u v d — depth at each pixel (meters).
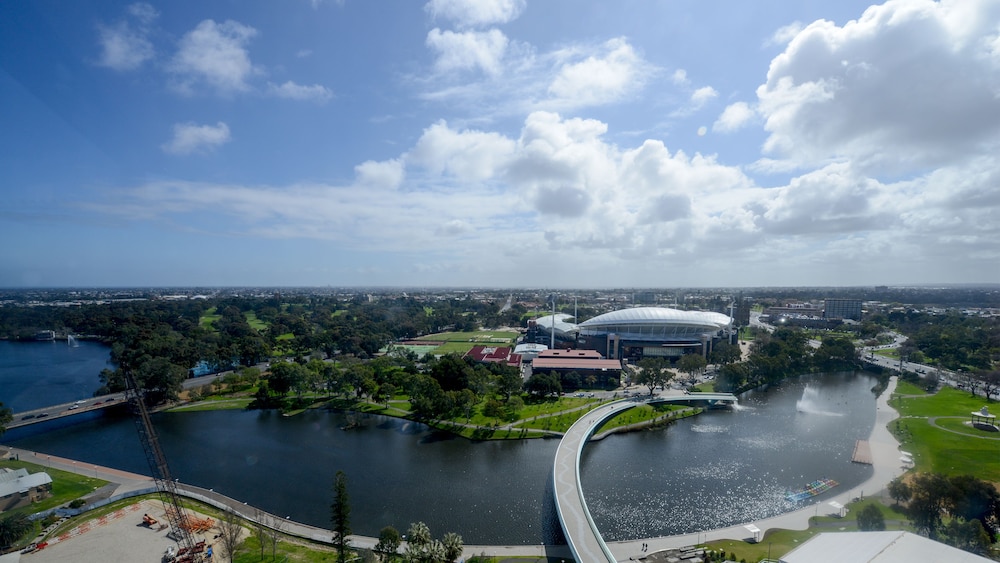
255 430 188.12
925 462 144.50
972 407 197.50
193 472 147.38
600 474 142.50
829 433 179.62
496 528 113.06
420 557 88.00
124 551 100.62
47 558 97.88
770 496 127.88
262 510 122.81
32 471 143.75
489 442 172.25
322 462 154.88
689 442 171.00
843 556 82.56
